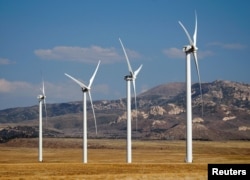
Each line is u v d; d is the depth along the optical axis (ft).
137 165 569.23
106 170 516.73
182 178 426.92
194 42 633.20
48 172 499.92
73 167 550.77
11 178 427.33
